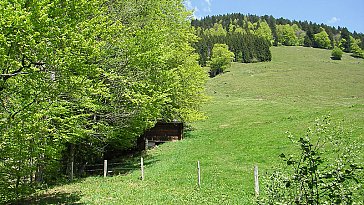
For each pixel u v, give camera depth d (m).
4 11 8.94
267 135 28.91
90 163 28.67
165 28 21.62
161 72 20.95
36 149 12.81
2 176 13.34
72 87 12.49
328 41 186.25
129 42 18.28
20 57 10.69
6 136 11.25
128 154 33.09
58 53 11.17
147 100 19.58
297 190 5.40
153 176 21.23
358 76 100.31
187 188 17.36
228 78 108.75
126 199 15.51
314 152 5.27
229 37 165.25
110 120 21.12
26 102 11.07
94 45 13.32
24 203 15.78
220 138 31.77
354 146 5.57
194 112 35.62
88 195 16.89
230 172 19.55
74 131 15.20
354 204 4.98
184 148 30.23
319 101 64.50
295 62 136.88
